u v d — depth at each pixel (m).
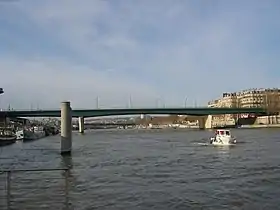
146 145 115.62
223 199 34.56
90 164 66.44
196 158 72.19
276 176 47.31
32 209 30.23
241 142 116.56
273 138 135.50
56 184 42.59
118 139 160.75
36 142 156.50
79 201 34.69
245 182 43.19
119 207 32.34
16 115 194.62
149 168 57.78
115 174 51.94
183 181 44.53
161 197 35.72
